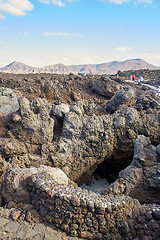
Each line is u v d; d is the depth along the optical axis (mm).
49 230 6660
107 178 16578
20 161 10484
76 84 34438
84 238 6719
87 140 12375
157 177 10211
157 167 10609
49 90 22766
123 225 7121
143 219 7211
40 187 7324
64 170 11578
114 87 30750
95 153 12844
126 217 7309
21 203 7688
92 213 6781
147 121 14195
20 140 11539
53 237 6426
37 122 11695
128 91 17188
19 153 10922
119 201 7336
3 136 11734
